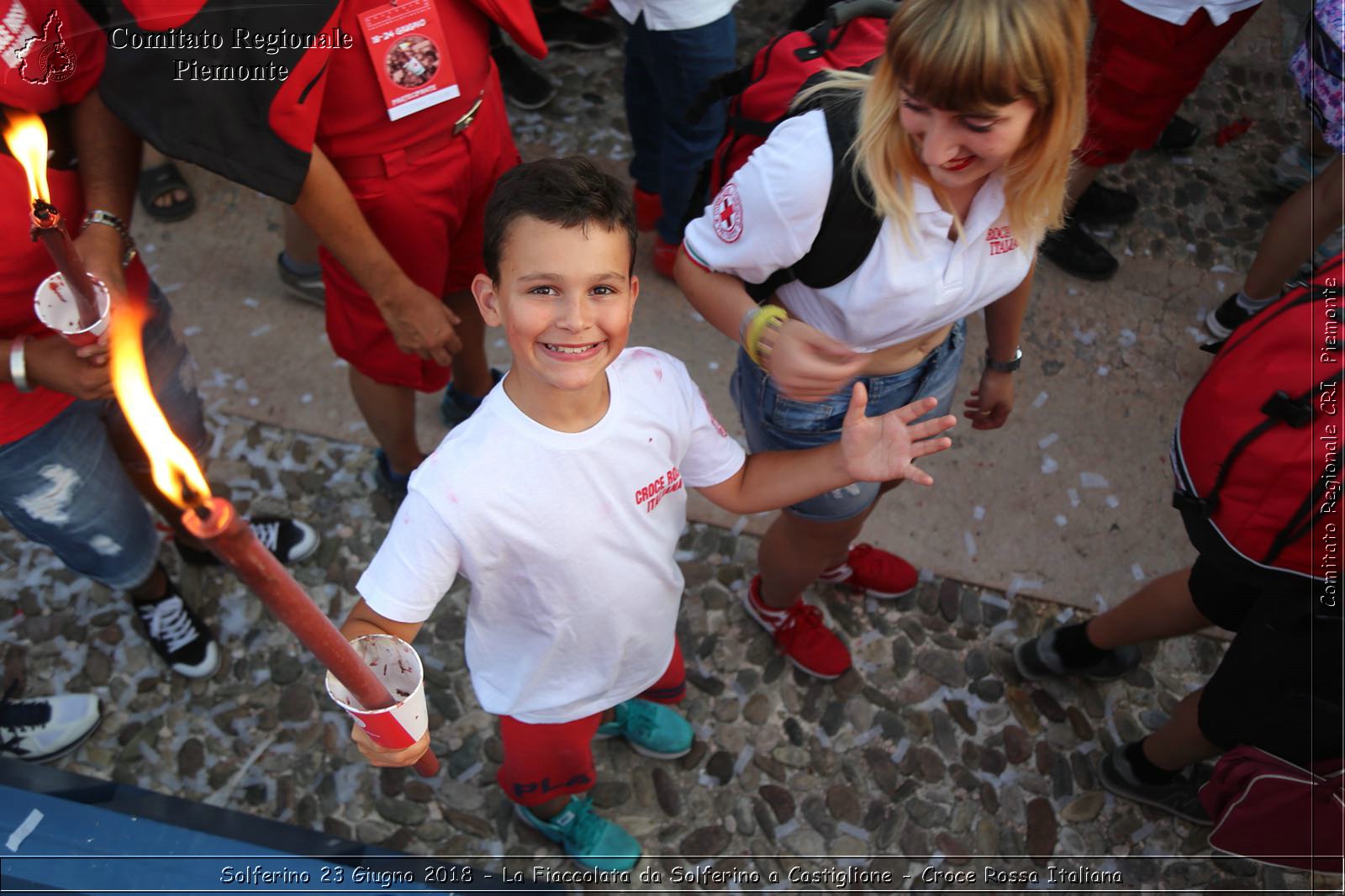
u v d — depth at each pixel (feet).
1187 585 7.30
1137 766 8.00
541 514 4.48
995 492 9.87
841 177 4.57
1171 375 10.85
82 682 8.41
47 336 5.97
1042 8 3.92
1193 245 11.96
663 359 4.89
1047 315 11.27
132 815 3.92
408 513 4.38
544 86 12.82
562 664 5.30
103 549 7.02
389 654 3.55
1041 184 4.72
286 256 10.51
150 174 11.45
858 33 5.26
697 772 8.21
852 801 8.13
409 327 6.75
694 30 8.59
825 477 4.95
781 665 8.75
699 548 9.39
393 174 6.31
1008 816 8.11
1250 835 6.66
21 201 5.26
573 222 3.88
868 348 5.50
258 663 8.55
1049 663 8.59
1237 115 13.15
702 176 5.68
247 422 10.00
